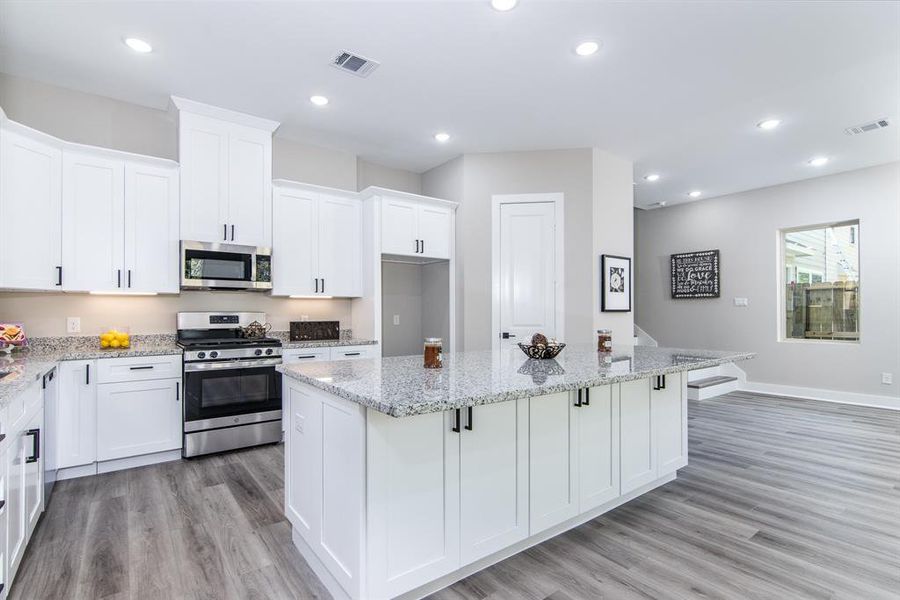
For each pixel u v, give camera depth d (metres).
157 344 3.68
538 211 4.63
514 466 2.06
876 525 2.44
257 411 3.62
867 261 5.23
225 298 4.02
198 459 3.37
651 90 3.41
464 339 4.66
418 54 2.93
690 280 6.75
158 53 2.91
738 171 5.35
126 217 3.33
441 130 4.15
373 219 4.31
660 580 1.94
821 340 5.68
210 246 3.61
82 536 2.25
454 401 1.47
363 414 1.60
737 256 6.29
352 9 2.48
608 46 2.84
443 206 4.77
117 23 2.60
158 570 1.98
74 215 3.13
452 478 1.85
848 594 1.85
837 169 5.29
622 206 4.85
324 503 1.87
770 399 5.66
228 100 3.57
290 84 3.32
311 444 1.99
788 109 3.73
